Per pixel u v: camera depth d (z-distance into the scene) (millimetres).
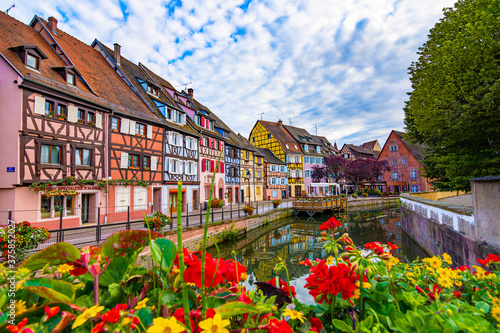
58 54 13578
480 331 961
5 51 10266
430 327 1002
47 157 10594
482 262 2154
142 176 15203
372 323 1064
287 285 1443
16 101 9727
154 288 1022
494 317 1139
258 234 16266
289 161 40031
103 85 14648
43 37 13898
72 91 11719
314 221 22516
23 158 9695
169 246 1066
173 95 22078
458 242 6340
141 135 15375
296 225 20672
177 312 813
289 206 26844
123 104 14773
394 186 44375
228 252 12164
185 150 19625
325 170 39375
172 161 17891
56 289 949
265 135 42281
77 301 923
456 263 6523
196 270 892
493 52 8266
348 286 1174
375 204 35344
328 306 1395
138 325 806
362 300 1339
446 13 10836
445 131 9500
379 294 1299
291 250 12703
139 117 15016
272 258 11188
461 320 1030
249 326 947
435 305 1181
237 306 808
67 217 11047
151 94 18188
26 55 10445
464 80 8797
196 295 1019
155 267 1069
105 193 12859
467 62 8719
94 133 12477
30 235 5891
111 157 13406
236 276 1105
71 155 11352
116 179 13398
